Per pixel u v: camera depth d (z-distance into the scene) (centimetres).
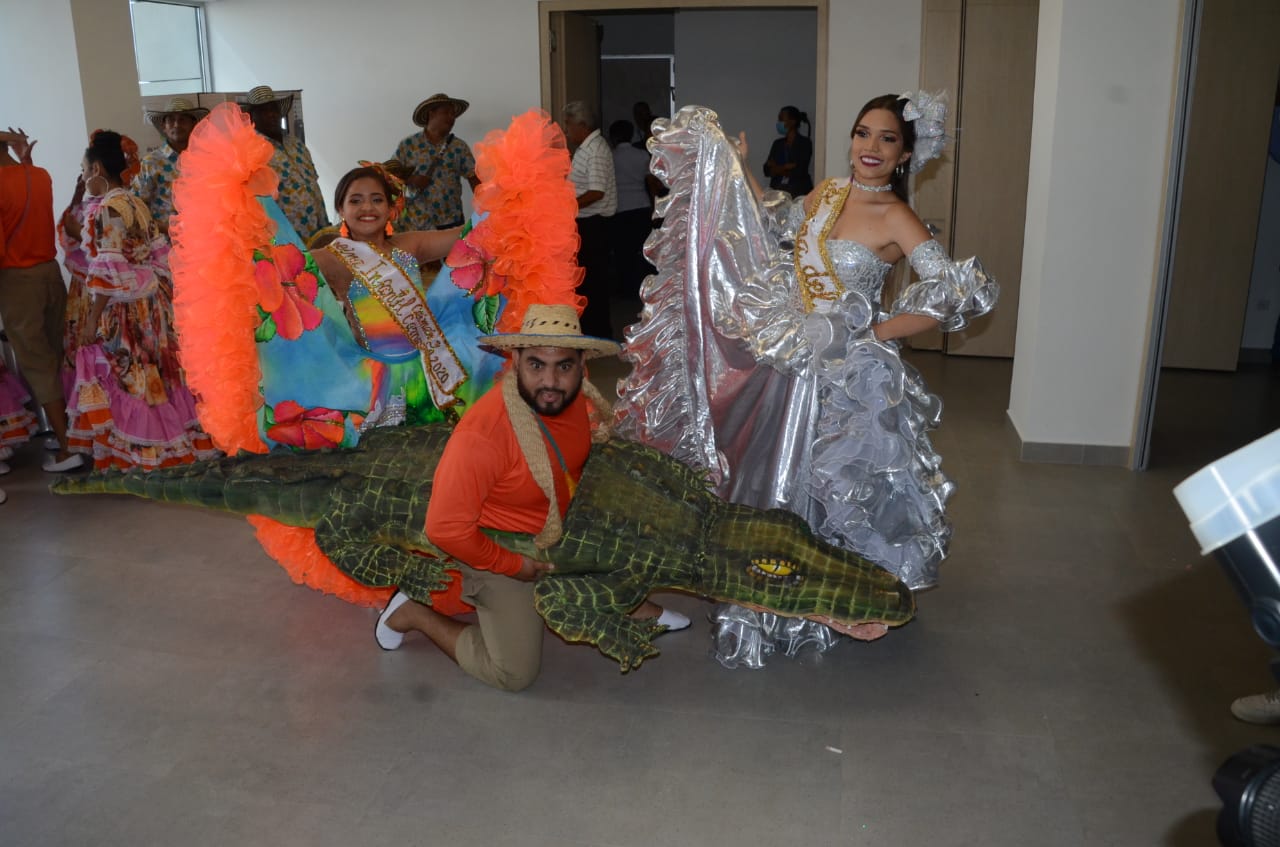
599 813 277
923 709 325
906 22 773
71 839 269
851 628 324
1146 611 385
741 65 1119
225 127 306
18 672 351
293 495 331
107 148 515
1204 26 676
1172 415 640
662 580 312
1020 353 577
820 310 339
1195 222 719
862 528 345
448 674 349
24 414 552
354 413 350
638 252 1030
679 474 333
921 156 350
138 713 326
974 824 271
